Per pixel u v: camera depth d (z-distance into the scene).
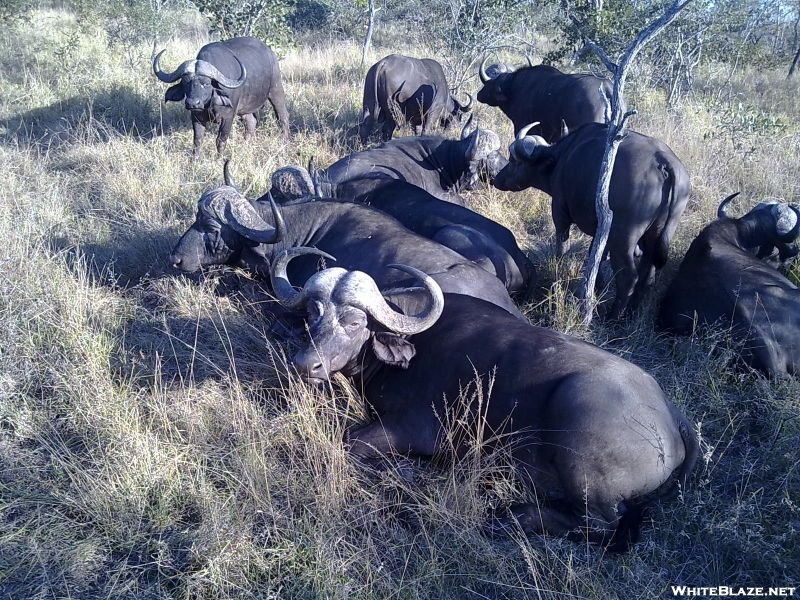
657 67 13.40
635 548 3.38
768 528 3.45
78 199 7.52
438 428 3.89
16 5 15.67
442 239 5.61
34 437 4.01
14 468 3.77
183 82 8.83
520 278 5.72
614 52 11.87
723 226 5.73
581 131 6.36
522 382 3.61
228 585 3.13
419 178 7.84
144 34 15.01
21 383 4.37
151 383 4.59
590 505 3.39
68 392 4.29
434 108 10.72
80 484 3.62
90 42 14.59
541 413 3.50
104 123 10.10
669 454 3.38
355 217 5.42
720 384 4.62
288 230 5.62
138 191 7.48
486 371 3.74
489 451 3.75
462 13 13.33
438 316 3.89
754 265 5.15
